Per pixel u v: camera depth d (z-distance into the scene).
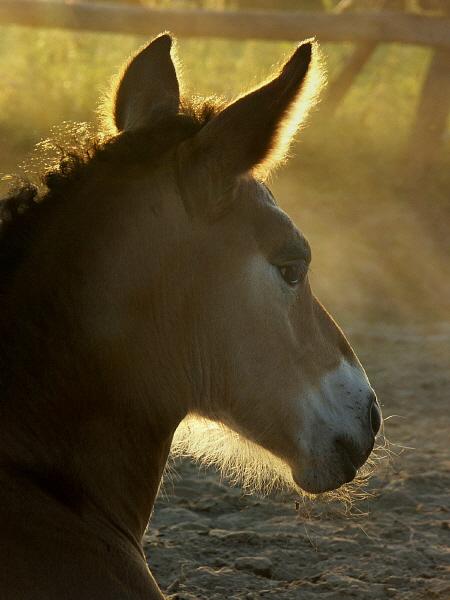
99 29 21.55
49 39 27.62
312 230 21.50
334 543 8.64
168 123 5.46
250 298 5.55
